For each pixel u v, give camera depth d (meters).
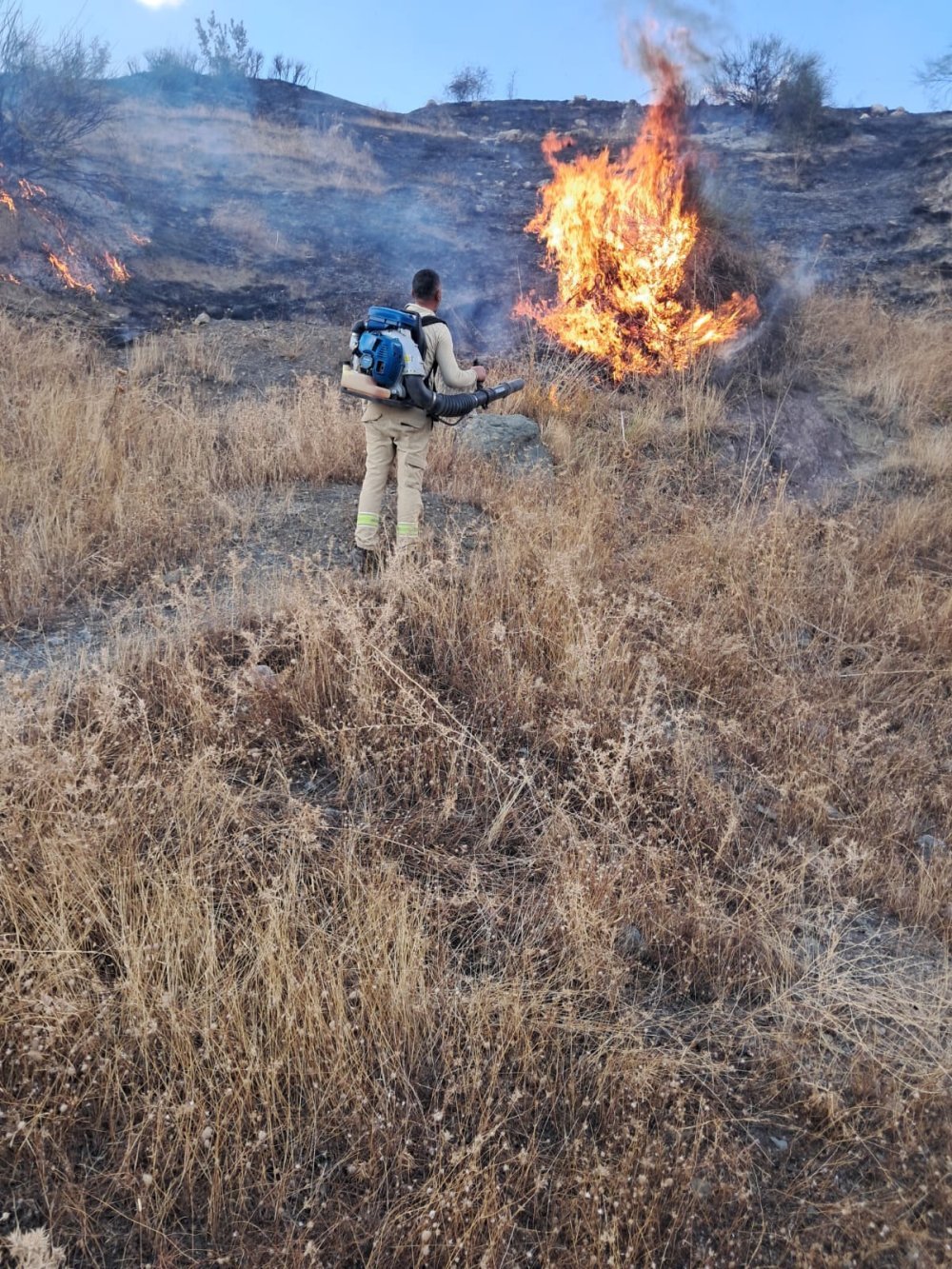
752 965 2.99
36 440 6.42
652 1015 2.80
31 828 2.89
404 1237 2.10
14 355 7.91
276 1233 2.12
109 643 4.37
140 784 3.05
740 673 4.70
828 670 5.04
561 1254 2.12
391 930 2.73
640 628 4.91
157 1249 2.06
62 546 5.18
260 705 3.75
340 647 4.08
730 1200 2.28
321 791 3.53
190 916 2.68
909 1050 2.80
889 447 8.86
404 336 4.73
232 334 9.91
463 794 3.58
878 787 4.03
